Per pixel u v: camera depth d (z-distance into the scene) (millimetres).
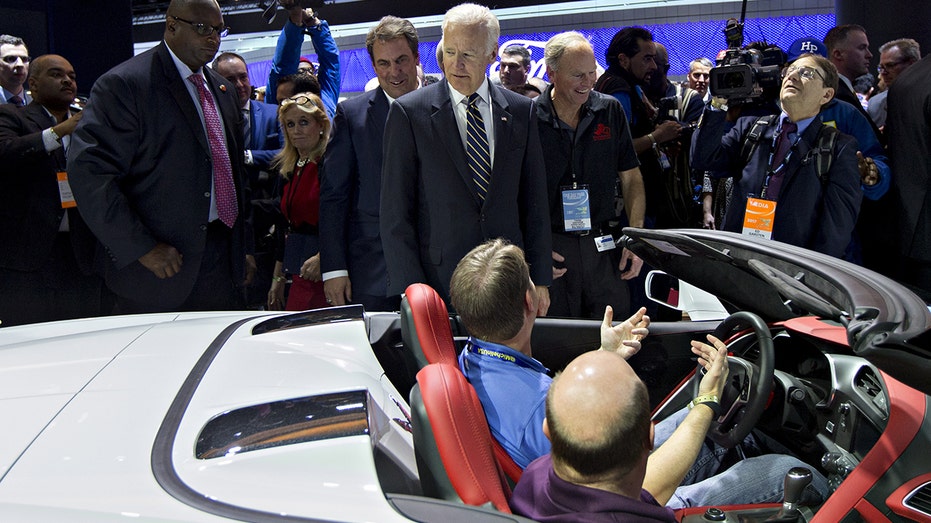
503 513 1364
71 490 1360
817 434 2377
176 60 3469
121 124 3309
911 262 4277
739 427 2340
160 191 3439
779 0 7184
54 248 4414
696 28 7324
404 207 3242
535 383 1863
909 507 2014
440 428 1445
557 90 3662
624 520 1300
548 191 3732
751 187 3891
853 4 5945
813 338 2496
